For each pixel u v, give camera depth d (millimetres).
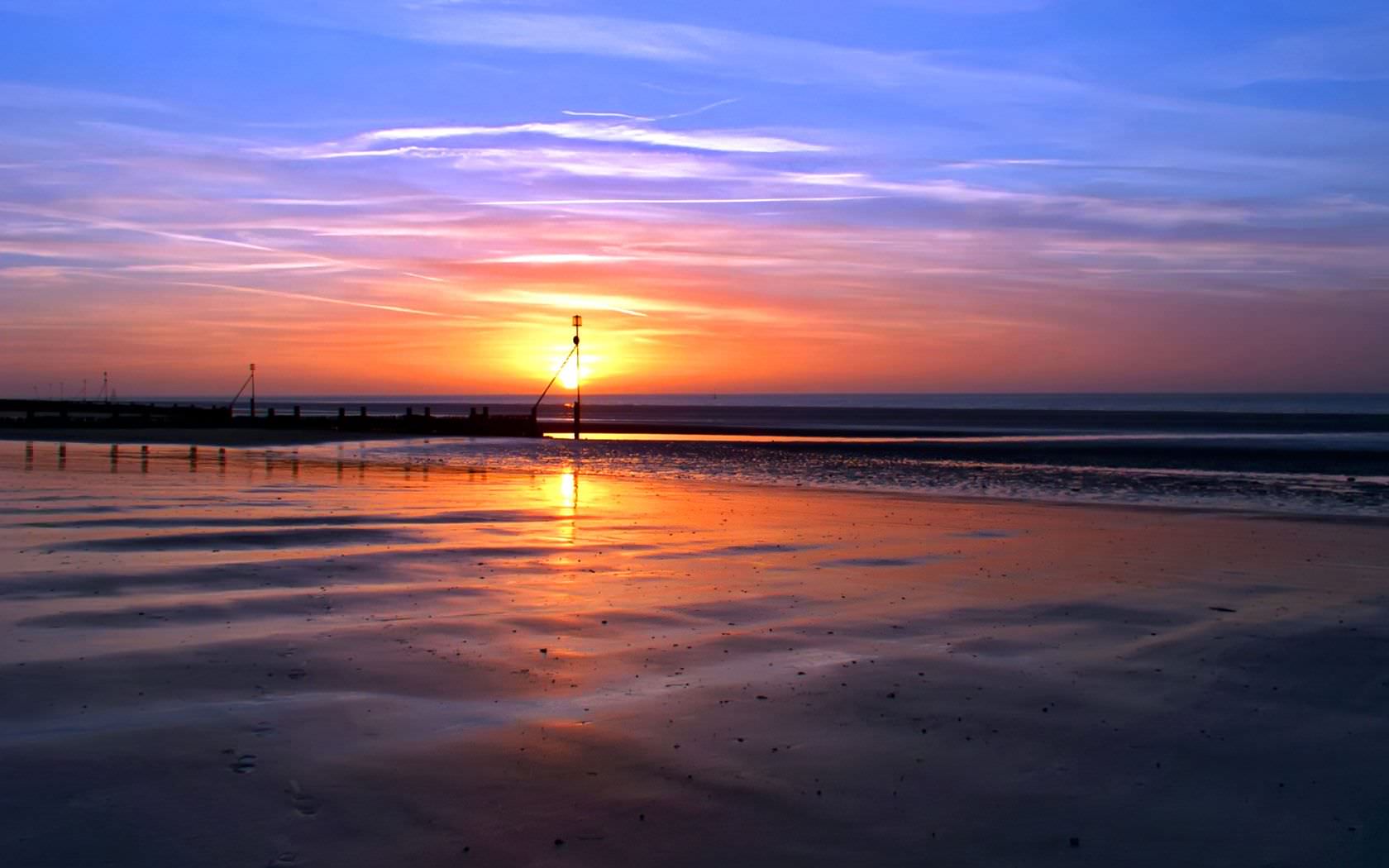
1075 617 12906
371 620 11797
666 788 7199
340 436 63500
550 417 125188
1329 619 12938
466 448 53812
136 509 21359
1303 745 8367
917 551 18188
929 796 7199
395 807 6758
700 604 13203
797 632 11773
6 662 9570
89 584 13250
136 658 9836
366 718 8391
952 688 9680
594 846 6332
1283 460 46656
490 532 19469
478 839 6363
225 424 68875
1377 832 6797
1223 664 10742
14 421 66500
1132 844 6574
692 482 33688
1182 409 187625
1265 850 6531
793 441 65250
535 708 8766
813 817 6824
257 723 8148
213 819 6473
